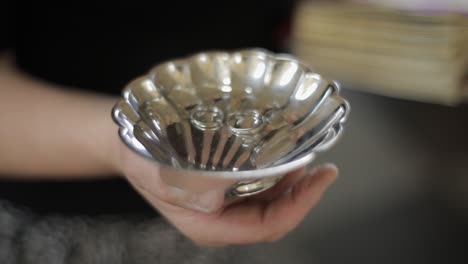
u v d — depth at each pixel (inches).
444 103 27.9
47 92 24.7
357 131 35.8
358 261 37.8
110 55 27.9
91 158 22.8
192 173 15.0
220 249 35.4
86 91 28.2
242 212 18.6
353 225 39.0
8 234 30.0
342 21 29.2
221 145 16.8
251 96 18.6
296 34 31.2
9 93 24.3
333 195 39.2
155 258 30.7
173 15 28.0
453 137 33.8
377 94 32.8
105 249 29.9
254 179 15.6
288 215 18.5
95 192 28.1
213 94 18.7
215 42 29.2
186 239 31.5
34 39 27.6
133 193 28.6
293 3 32.2
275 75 18.8
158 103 18.0
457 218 35.7
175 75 18.9
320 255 39.2
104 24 27.4
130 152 16.9
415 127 34.4
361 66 29.3
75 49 27.6
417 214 36.8
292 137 16.8
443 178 35.4
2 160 23.4
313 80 18.1
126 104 17.2
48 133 23.1
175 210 18.4
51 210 28.3
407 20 27.5
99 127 22.5
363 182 37.6
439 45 27.1
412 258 36.0
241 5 29.2
